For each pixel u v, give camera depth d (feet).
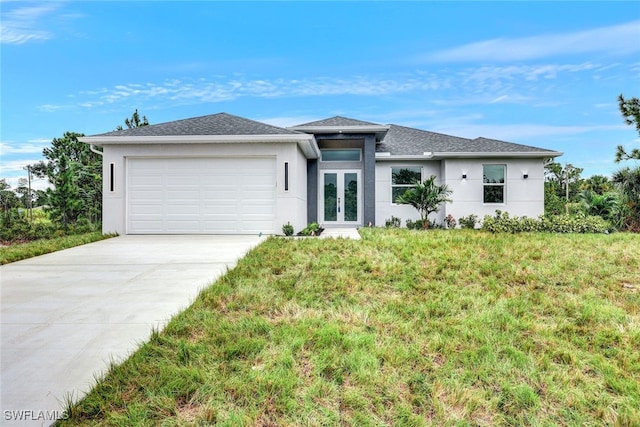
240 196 36.24
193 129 37.58
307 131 46.37
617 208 43.65
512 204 48.88
